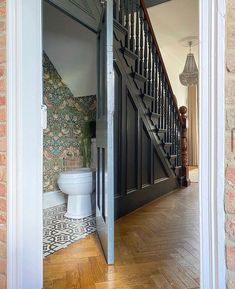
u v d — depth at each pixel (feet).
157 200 11.15
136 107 9.86
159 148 11.89
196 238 6.65
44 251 5.86
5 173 3.97
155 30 17.03
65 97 10.64
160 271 4.91
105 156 5.68
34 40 4.08
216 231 2.38
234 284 2.29
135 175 9.78
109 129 5.43
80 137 11.09
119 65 8.71
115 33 8.57
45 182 9.80
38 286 4.05
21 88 3.89
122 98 8.86
